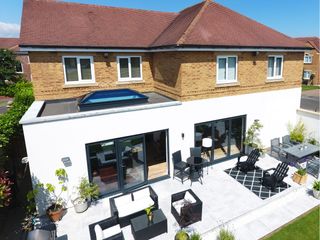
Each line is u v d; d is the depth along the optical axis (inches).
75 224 390.0
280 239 348.8
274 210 411.5
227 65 542.0
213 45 486.6
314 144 631.2
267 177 476.4
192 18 586.2
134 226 346.0
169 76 552.1
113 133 440.1
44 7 630.5
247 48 529.7
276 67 627.2
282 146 619.5
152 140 615.8
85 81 582.6
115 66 608.1
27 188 495.5
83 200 421.4
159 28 708.0
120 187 474.3
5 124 407.5
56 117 387.9
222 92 548.4
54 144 396.5
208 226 374.3
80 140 414.6
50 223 380.2
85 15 655.1
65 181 418.6
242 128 612.1
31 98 666.8
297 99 685.9
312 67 2167.8
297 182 488.1
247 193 457.1
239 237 354.0
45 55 528.7
